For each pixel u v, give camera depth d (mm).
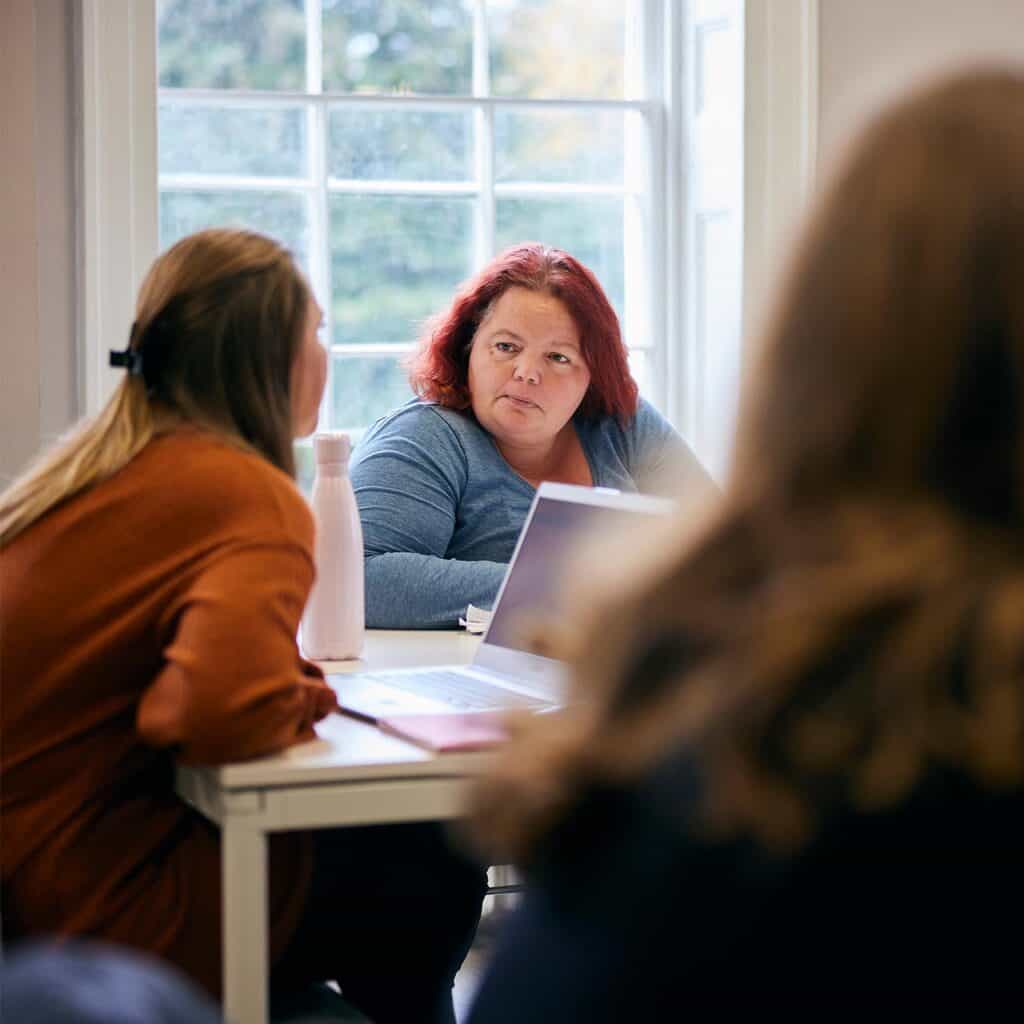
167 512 2211
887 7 4695
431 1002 2627
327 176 4746
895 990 964
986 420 1018
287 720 2115
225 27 4645
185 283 2365
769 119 4637
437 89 4824
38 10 4133
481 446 3838
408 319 4844
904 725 978
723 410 1181
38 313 4047
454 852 2547
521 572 2887
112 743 2229
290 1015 2215
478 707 2506
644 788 1068
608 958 1049
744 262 4648
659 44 4973
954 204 1013
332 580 3125
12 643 2230
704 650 1076
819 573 1028
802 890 986
